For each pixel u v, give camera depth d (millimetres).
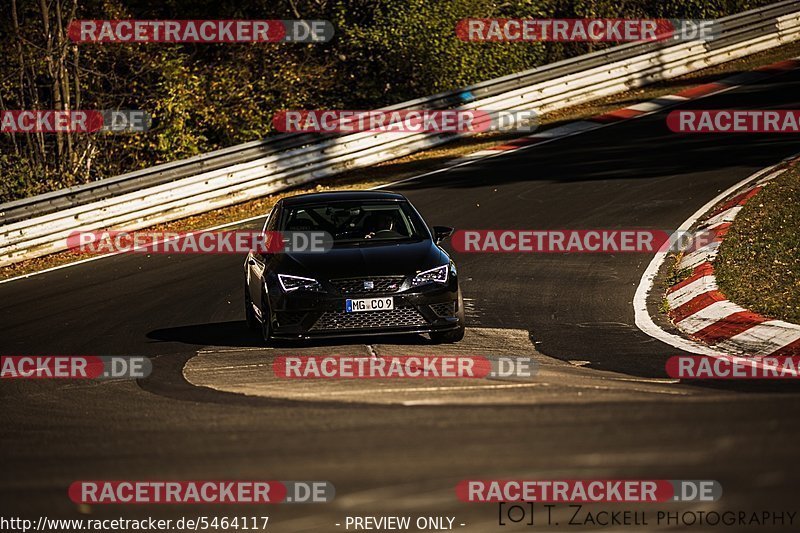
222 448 21750
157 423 25172
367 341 36719
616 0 113688
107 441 23500
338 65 108188
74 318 46875
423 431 21922
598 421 21906
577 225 57125
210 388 29844
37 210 66812
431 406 24875
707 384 27188
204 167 74875
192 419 25297
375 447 20766
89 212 68500
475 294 45156
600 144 78250
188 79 99312
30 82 94812
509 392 26469
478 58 105000
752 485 17047
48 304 51031
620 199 61812
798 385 26484
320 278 34875
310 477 19031
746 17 104375
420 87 105875
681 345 34094
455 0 104938
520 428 21609
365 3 110625
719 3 117062
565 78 93250
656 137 78125
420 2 105375
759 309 36969
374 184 75000
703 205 57969
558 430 21250
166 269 56812
